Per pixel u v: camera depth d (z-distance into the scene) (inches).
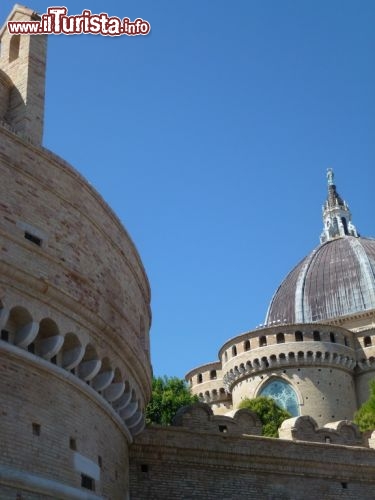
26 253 803.4
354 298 3796.8
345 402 3218.5
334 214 4746.6
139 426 1139.3
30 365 783.1
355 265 3959.2
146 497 1196.5
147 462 1223.5
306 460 1403.8
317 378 3223.4
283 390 3223.4
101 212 987.9
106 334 915.4
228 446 1325.0
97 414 916.6
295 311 3912.4
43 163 881.5
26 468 739.4
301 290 3998.5
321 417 3125.0
